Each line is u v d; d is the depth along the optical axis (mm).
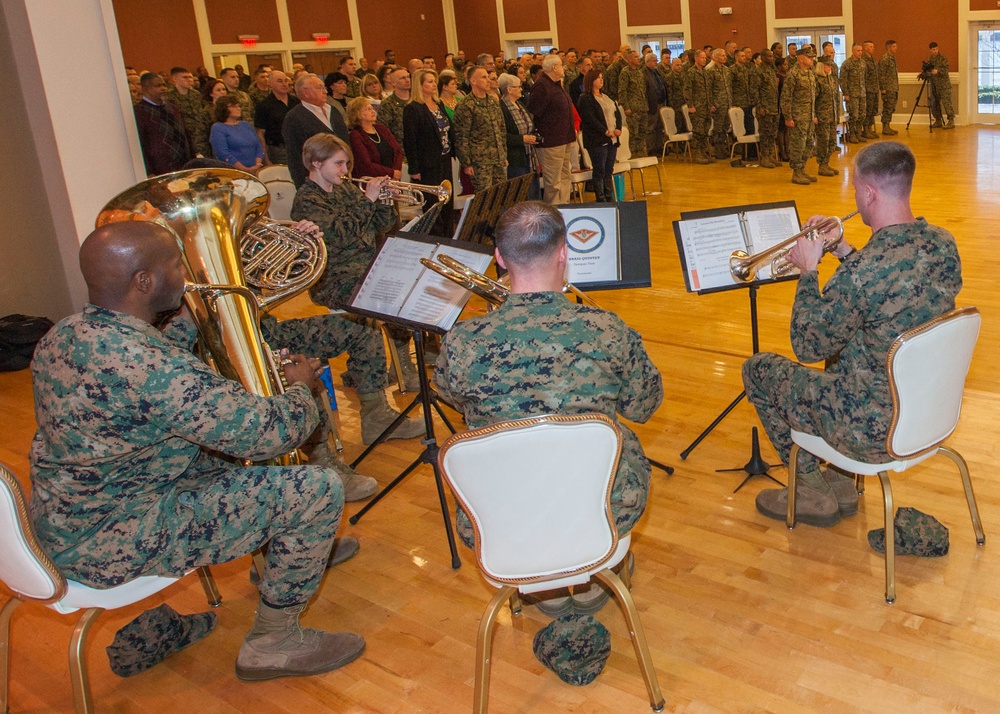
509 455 1641
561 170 7113
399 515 2934
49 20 4414
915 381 2025
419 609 2414
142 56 12930
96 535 1781
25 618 2531
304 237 2656
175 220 2258
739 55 10469
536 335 1739
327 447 2924
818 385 2268
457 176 6617
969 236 5949
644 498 1935
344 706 2059
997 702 1884
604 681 2066
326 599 2482
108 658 2277
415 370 3918
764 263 2545
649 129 10500
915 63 12648
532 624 2312
